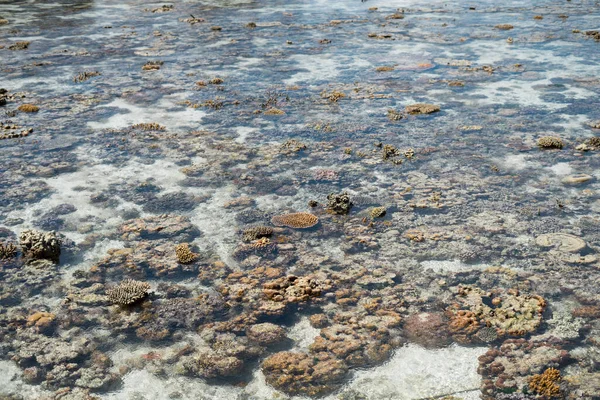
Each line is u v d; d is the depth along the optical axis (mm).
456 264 10812
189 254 11070
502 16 37812
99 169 15180
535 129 17812
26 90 22156
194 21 36906
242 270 10734
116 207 13156
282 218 12531
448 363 8312
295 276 10414
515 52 27703
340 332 8984
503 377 7988
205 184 14336
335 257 11133
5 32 33281
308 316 9422
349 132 17828
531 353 8438
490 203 13195
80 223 12430
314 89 22344
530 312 9242
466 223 12305
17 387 7953
